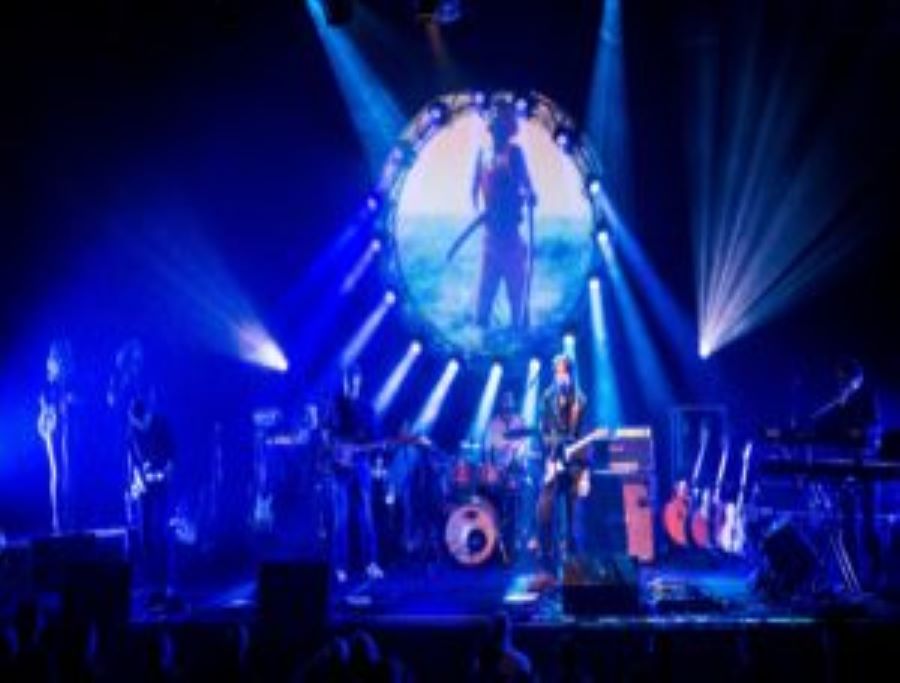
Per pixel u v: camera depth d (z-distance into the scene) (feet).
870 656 27.86
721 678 28.48
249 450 45.70
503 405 43.83
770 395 45.70
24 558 34.32
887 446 32.71
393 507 41.50
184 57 46.55
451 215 46.83
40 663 20.97
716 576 38.78
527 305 46.57
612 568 32.24
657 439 46.19
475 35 47.09
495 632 21.57
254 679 28.27
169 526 33.73
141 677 22.53
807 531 34.88
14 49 44.39
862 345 45.19
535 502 42.06
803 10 44.86
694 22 45.44
